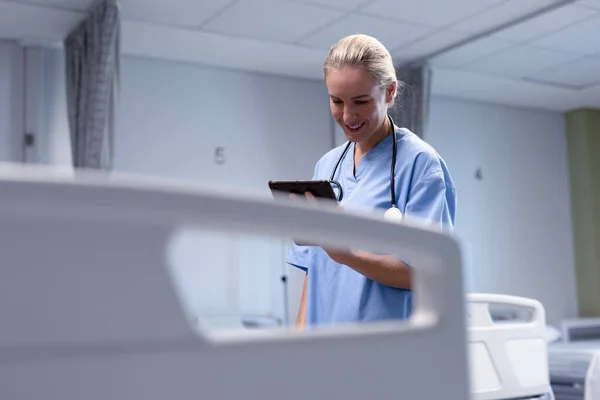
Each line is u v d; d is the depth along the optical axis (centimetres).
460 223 514
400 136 136
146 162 411
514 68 449
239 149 442
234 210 41
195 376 40
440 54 419
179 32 374
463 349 49
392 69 130
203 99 434
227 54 414
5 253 35
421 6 341
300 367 43
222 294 417
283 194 116
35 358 36
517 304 179
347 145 147
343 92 125
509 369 171
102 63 333
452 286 49
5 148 378
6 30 367
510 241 534
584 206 557
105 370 37
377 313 124
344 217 46
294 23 362
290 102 464
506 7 344
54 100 390
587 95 520
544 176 559
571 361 340
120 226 38
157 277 39
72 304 37
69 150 392
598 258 549
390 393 46
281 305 436
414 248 48
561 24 368
